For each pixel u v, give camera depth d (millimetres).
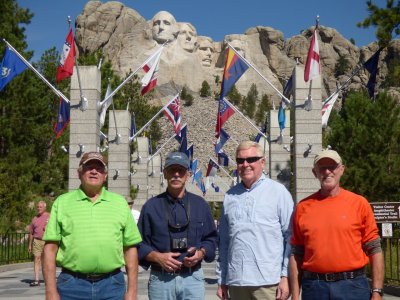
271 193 7070
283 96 27266
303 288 6375
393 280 15547
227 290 7254
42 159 49000
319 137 26297
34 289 16531
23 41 40406
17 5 40594
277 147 34844
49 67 55531
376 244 6316
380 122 39719
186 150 42781
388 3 19891
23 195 36219
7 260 24531
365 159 38781
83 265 6172
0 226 31562
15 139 41281
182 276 6992
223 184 71688
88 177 6371
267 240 6922
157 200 7199
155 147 81062
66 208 6324
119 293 6344
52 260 6246
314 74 23578
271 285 6836
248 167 7094
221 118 35500
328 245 6191
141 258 7047
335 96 27219
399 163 38406
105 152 40188
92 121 24609
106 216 6316
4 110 40094
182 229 7051
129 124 32031
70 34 22250
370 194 37844
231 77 26703
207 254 7168
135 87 68688
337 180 6414
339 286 6125
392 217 16250
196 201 7246
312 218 6352
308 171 26266
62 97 24703
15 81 39875
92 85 24703
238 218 7035
